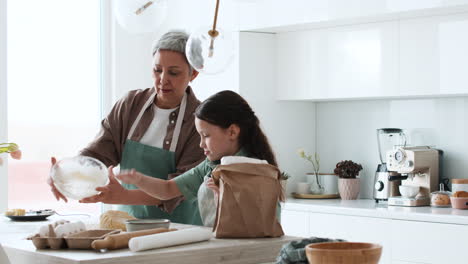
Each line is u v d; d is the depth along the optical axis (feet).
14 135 13.73
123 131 8.91
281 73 13.93
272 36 13.98
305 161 14.75
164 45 8.30
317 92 13.39
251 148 6.81
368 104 14.20
